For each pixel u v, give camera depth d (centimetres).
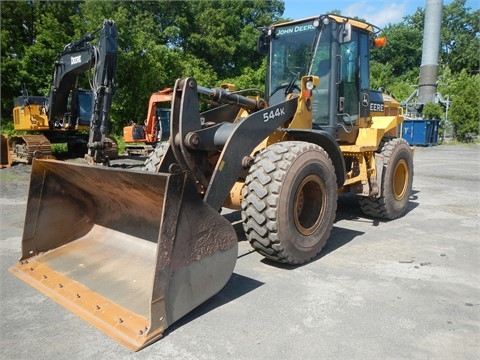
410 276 364
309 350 248
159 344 252
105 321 269
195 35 2469
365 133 533
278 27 524
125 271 325
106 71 878
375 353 246
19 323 277
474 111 2384
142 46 1883
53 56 1766
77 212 386
